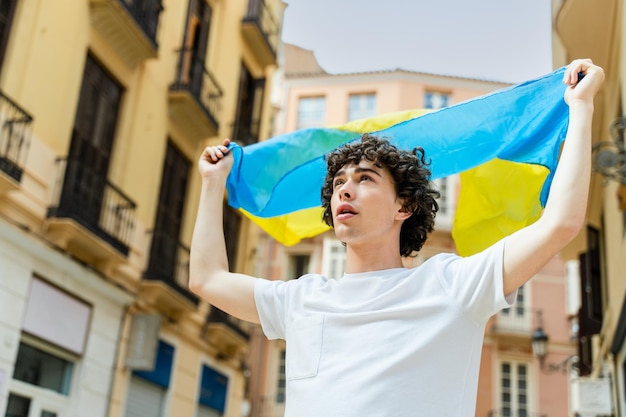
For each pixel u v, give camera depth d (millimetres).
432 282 1746
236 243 15781
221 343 14367
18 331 8562
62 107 9648
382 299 1747
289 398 1767
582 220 1628
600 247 11555
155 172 12078
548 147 2391
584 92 1817
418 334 1673
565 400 23031
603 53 9039
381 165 1929
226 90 14883
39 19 9305
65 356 9633
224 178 2381
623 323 8539
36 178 9039
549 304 24109
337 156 2018
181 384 12742
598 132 10844
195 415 13367
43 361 9258
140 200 11594
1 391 8227
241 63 16000
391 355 1650
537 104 2422
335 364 1688
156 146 12133
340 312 1775
